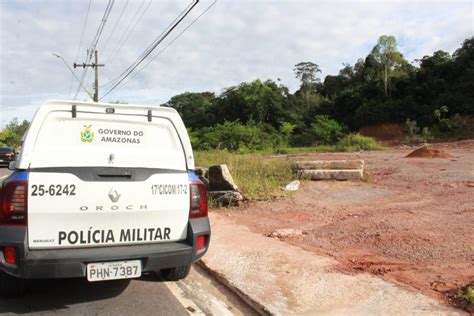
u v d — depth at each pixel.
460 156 21.08
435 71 54.12
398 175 14.16
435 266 5.70
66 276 4.23
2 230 4.21
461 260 5.85
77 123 4.68
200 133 48.34
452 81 52.69
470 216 8.13
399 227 7.62
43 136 4.53
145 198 4.64
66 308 4.73
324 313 4.45
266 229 8.17
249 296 4.93
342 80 76.94
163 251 4.58
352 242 7.02
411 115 50.31
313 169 13.81
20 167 4.35
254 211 9.87
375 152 29.94
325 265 5.88
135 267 4.48
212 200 10.72
